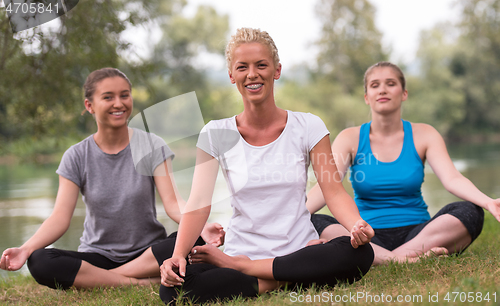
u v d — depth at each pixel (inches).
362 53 1499.8
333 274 96.1
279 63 103.3
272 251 101.1
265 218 101.7
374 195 134.6
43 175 748.0
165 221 282.2
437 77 1620.3
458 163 701.3
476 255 115.1
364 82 141.3
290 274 95.7
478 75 1640.0
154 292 103.7
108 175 124.0
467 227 117.0
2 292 128.6
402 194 133.4
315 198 132.6
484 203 117.3
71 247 223.5
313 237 105.5
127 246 123.3
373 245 123.0
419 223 131.5
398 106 134.6
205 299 93.8
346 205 102.0
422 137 135.7
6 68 275.6
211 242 116.6
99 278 115.8
